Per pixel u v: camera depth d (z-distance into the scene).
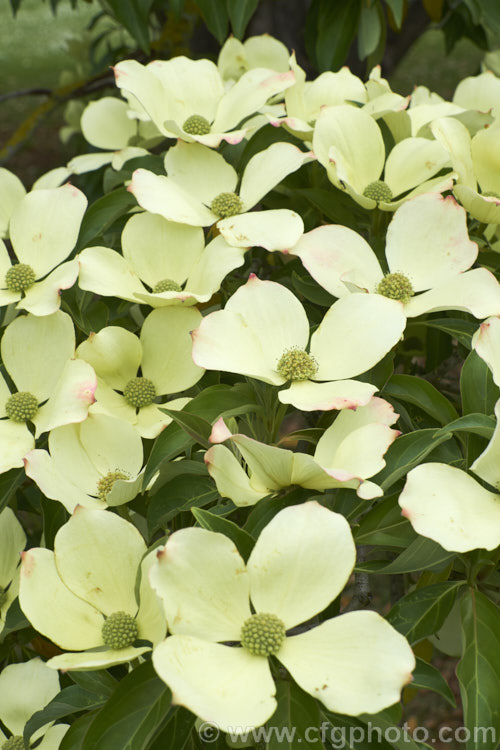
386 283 0.85
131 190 0.88
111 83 1.55
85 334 0.90
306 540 0.77
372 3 1.11
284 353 0.83
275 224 0.87
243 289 0.83
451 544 0.76
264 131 0.94
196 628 0.76
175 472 0.83
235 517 0.92
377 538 0.81
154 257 0.89
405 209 0.87
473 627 0.79
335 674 0.74
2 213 0.98
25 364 0.87
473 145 0.90
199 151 0.92
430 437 0.80
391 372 0.84
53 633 0.79
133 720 0.77
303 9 1.45
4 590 0.89
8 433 0.86
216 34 1.09
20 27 6.67
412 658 0.74
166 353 0.87
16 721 0.86
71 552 0.79
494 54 1.13
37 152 3.99
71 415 0.82
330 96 0.97
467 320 0.91
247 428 0.87
